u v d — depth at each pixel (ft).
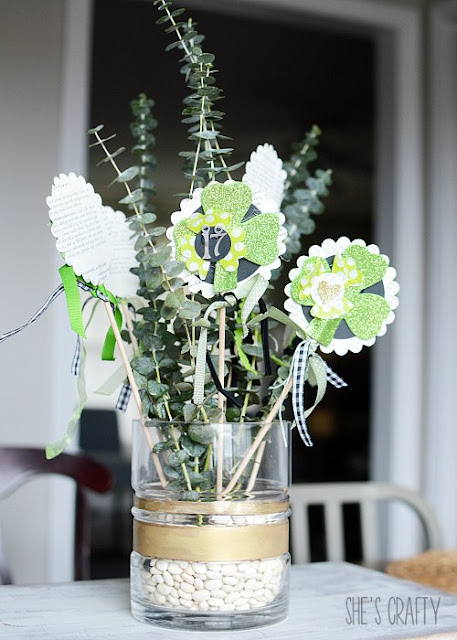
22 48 8.15
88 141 8.91
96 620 2.98
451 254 9.64
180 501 2.86
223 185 2.94
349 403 11.87
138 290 3.11
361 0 9.43
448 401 9.59
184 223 2.96
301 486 5.45
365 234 11.39
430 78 9.71
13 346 7.95
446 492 9.54
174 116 10.26
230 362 3.14
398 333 9.58
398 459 9.52
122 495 10.97
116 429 10.61
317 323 3.03
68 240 2.91
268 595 2.93
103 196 9.40
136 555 2.97
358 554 11.33
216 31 10.62
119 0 9.76
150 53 10.35
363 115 11.38
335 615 3.11
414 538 9.50
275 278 3.32
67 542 8.07
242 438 2.89
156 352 3.10
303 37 10.80
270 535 2.92
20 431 7.91
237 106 11.63
